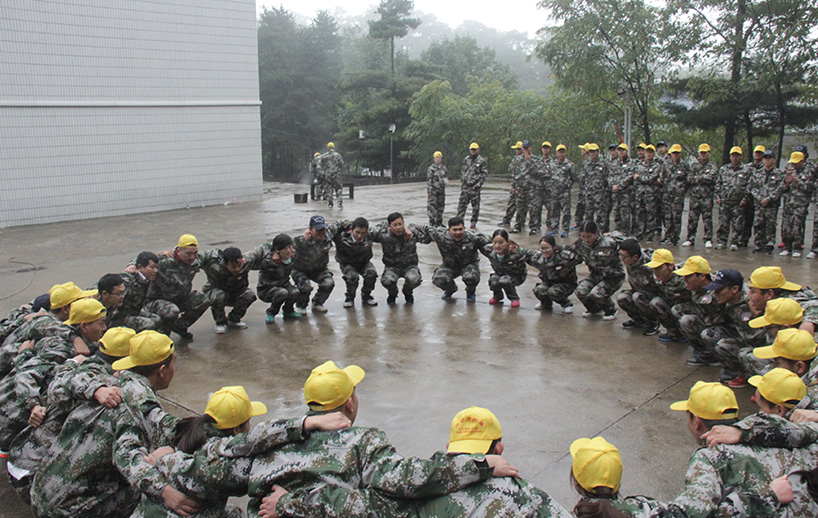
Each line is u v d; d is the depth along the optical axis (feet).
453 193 66.80
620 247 21.25
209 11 55.36
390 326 23.80
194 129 55.98
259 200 61.16
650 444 14.47
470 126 104.73
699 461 9.40
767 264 32.09
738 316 17.39
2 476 14.02
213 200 58.13
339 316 25.29
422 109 107.55
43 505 10.81
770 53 53.52
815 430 9.52
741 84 55.36
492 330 23.09
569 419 15.78
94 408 11.06
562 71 69.15
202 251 22.58
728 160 60.34
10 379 13.87
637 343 21.54
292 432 9.02
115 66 50.72
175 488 9.40
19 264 34.73
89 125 49.96
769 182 33.86
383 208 55.01
